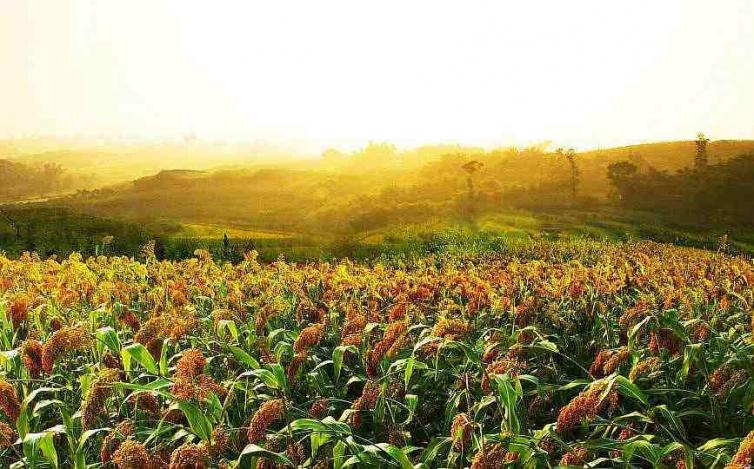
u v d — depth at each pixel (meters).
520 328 7.12
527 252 47.59
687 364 5.66
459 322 5.37
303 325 8.03
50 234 88.94
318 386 5.71
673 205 151.62
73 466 4.41
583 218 143.00
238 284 11.52
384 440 5.01
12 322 6.85
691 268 18.19
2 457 4.40
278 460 3.64
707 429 5.66
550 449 4.19
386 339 5.24
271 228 169.00
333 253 76.75
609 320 8.08
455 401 5.12
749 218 135.38
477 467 3.58
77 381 5.96
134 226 105.44
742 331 7.90
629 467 4.08
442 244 58.56
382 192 186.88
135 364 5.82
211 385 4.57
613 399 4.89
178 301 8.73
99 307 8.01
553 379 6.14
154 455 3.59
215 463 3.79
